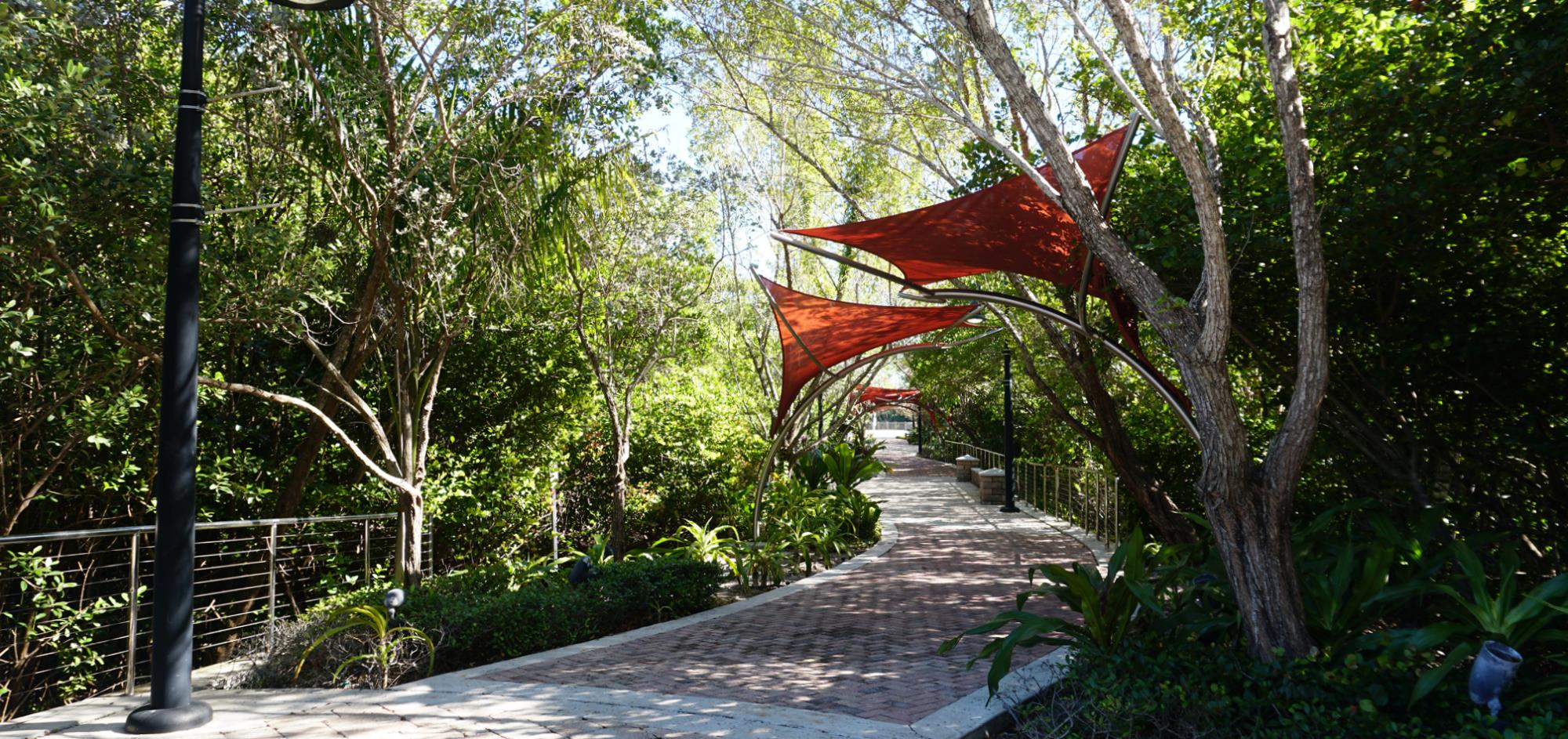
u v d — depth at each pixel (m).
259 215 8.93
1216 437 5.37
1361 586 5.32
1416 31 6.23
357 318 9.48
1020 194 6.96
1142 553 5.75
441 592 8.46
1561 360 7.08
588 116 9.91
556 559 11.18
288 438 10.70
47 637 8.33
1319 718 4.36
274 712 5.47
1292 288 7.66
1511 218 6.53
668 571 9.64
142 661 9.41
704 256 13.77
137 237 7.37
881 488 25.84
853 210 16.16
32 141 6.23
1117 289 7.80
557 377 12.50
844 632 8.30
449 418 12.02
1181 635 5.69
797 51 10.80
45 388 7.82
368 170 9.27
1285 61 5.11
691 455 14.52
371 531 10.91
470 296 10.65
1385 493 7.86
